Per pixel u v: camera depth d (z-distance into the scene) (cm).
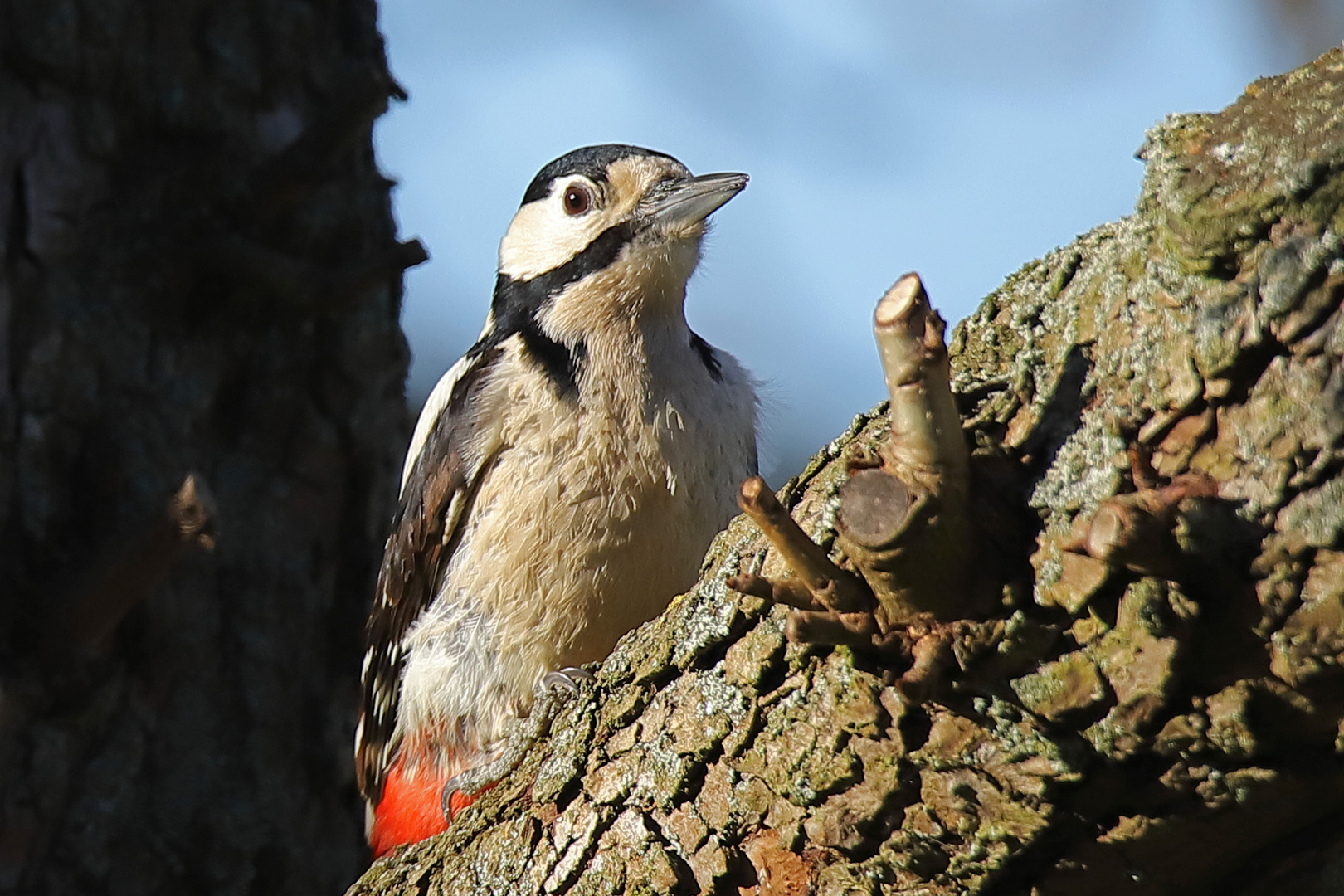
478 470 1047
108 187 1130
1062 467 545
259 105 1194
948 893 601
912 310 525
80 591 1027
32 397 1073
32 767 1037
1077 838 578
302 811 1144
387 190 1262
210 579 1136
